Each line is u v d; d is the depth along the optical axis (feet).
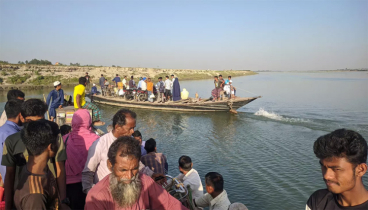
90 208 6.71
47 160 8.30
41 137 7.88
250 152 35.19
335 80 207.41
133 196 6.59
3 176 10.48
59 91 30.83
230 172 28.94
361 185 5.67
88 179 10.25
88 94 84.74
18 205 8.04
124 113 10.33
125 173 6.51
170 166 31.22
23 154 9.16
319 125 48.29
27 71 159.74
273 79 241.14
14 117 11.71
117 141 6.72
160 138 42.65
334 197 6.19
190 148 37.47
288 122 51.55
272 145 37.93
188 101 68.03
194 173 15.97
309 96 93.56
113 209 6.77
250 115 59.36
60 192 9.16
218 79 66.13
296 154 34.01
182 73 259.60
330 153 5.48
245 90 123.44
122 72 202.18
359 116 55.31
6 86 121.70
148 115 61.77
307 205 6.71
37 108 10.82
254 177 27.50
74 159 12.15
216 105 62.28
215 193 13.37
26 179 8.02
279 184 25.86
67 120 24.61
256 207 21.98
